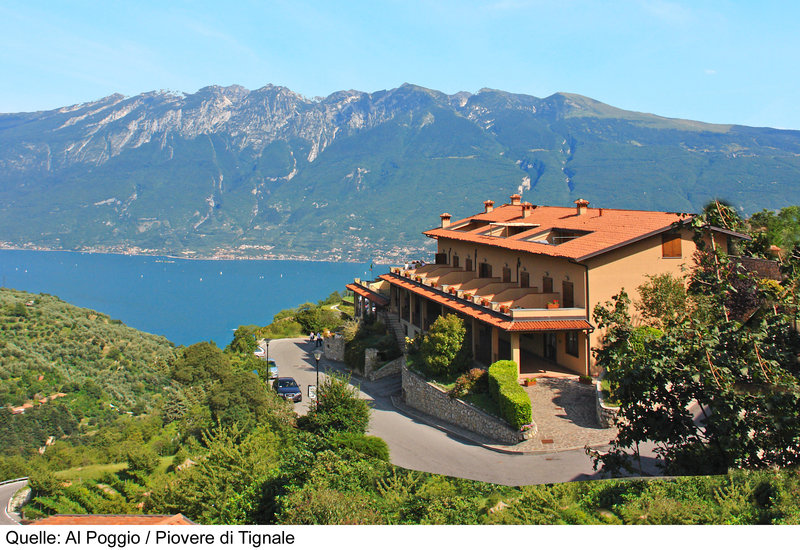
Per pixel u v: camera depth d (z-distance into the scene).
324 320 78.50
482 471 22.89
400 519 16.84
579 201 43.53
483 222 54.75
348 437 21.75
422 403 36.16
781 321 14.38
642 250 32.59
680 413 15.25
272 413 33.06
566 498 16.28
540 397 30.14
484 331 43.09
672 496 15.02
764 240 18.55
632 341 15.80
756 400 13.75
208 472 23.41
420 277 48.34
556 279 35.59
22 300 89.06
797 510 13.42
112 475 30.42
